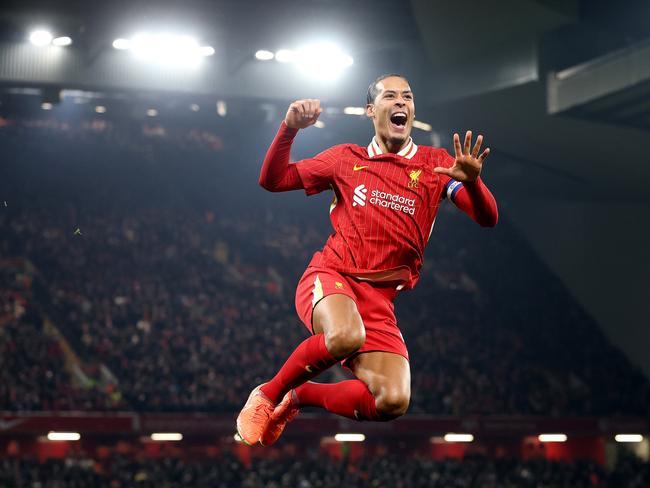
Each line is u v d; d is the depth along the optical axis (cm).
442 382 3434
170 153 4438
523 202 4278
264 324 3556
